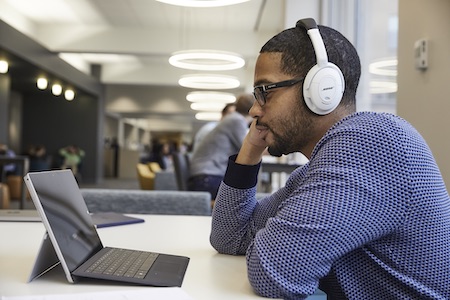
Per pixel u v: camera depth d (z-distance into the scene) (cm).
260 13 700
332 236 70
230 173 106
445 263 75
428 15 154
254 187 106
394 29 243
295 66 84
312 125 86
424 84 158
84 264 83
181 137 2936
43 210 77
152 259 92
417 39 163
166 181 544
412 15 167
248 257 78
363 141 75
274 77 85
